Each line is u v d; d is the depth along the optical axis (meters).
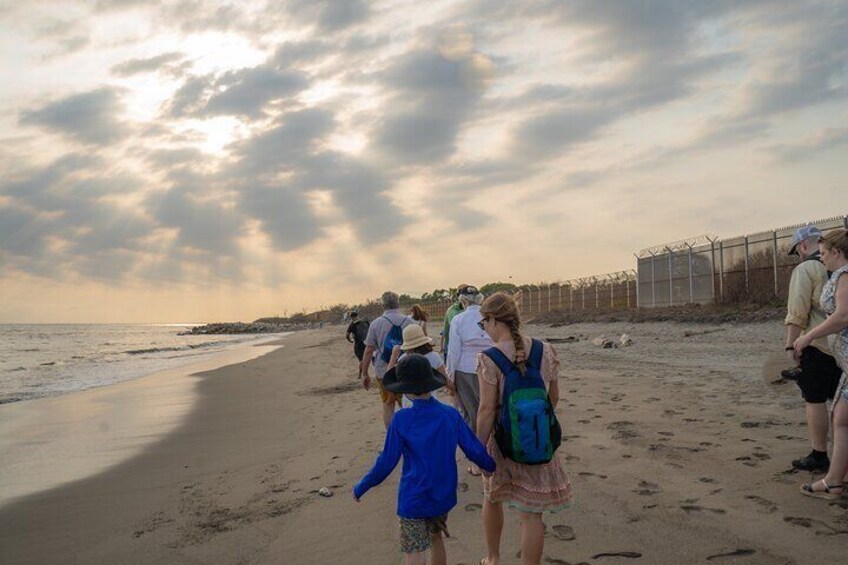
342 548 4.54
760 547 3.85
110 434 11.09
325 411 11.61
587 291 38.16
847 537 3.88
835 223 19.11
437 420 3.43
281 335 93.94
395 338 7.32
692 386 9.95
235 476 7.23
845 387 4.37
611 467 5.73
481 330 5.13
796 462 5.13
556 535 4.30
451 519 4.83
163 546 5.07
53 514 6.38
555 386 3.62
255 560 4.55
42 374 26.06
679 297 28.27
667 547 3.96
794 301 4.85
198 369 25.55
